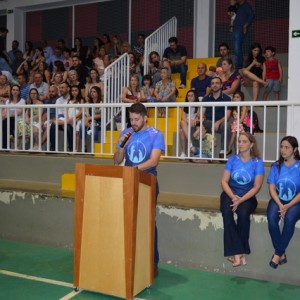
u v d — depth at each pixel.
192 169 5.09
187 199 4.75
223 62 6.95
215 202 4.57
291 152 3.88
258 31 9.64
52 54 10.57
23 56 10.99
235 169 4.07
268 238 3.97
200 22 9.95
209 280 3.98
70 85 7.91
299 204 3.79
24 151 6.28
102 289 3.54
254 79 6.85
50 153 6.30
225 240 3.90
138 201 3.47
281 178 3.89
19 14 12.06
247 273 4.06
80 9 11.49
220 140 5.61
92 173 3.51
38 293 3.68
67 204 4.89
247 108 5.69
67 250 4.87
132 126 3.80
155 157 3.70
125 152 3.89
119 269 3.46
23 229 5.17
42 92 8.11
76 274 3.66
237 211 3.94
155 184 3.71
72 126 6.46
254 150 4.08
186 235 4.29
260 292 3.72
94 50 10.14
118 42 9.83
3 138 6.88
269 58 7.03
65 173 5.75
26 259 4.57
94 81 7.68
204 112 5.69
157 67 8.16
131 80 7.12
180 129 5.95
